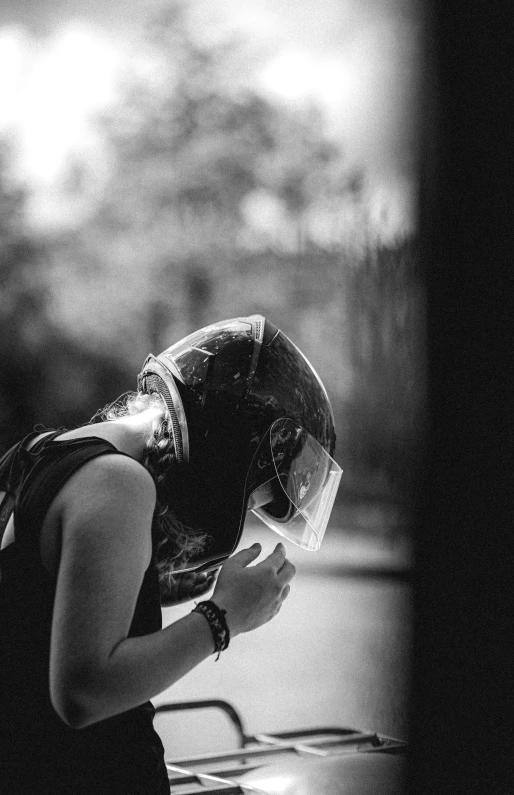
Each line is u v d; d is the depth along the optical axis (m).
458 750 2.50
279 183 21.56
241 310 21.48
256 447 1.63
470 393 4.05
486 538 3.77
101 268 22.58
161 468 1.58
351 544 13.51
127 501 1.41
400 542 11.27
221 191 22.36
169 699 5.74
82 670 1.33
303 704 5.34
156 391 1.67
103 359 22.30
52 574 1.44
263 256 21.25
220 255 22.02
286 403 1.67
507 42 4.25
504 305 4.00
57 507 1.42
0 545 1.49
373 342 15.48
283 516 1.79
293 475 1.69
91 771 1.48
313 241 19.78
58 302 22.42
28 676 1.45
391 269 15.85
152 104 23.31
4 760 1.45
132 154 23.08
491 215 4.23
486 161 4.18
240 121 22.77
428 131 4.39
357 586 10.09
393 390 14.80
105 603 1.36
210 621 1.48
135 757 1.51
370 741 2.29
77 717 1.35
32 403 21.80
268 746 2.19
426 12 4.60
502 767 2.43
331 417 1.78
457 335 4.06
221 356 1.65
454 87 4.34
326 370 17.25
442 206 4.32
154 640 1.41
